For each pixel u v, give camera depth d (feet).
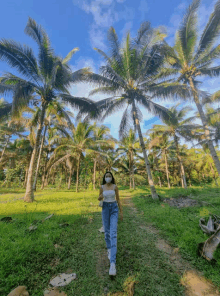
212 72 34.50
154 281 6.95
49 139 64.03
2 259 7.45
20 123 53.11
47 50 29.91
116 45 32.24
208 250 8.73
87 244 10.41
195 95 34.68
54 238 10.62
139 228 13.71
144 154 31.81
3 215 16.46
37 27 28.86
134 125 37.65
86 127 54.44
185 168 98.89
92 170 83.61
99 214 18.13
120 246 10.20
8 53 26.13
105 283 6.78
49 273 7.39
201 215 15.64
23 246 9.00
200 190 43.78
